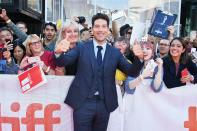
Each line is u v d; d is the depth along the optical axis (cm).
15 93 374
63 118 373
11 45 429
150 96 378
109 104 331
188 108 380
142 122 379
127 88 373
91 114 329
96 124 337
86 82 327
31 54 402
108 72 329
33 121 376
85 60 327
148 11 972
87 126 330
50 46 489
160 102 379
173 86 400
